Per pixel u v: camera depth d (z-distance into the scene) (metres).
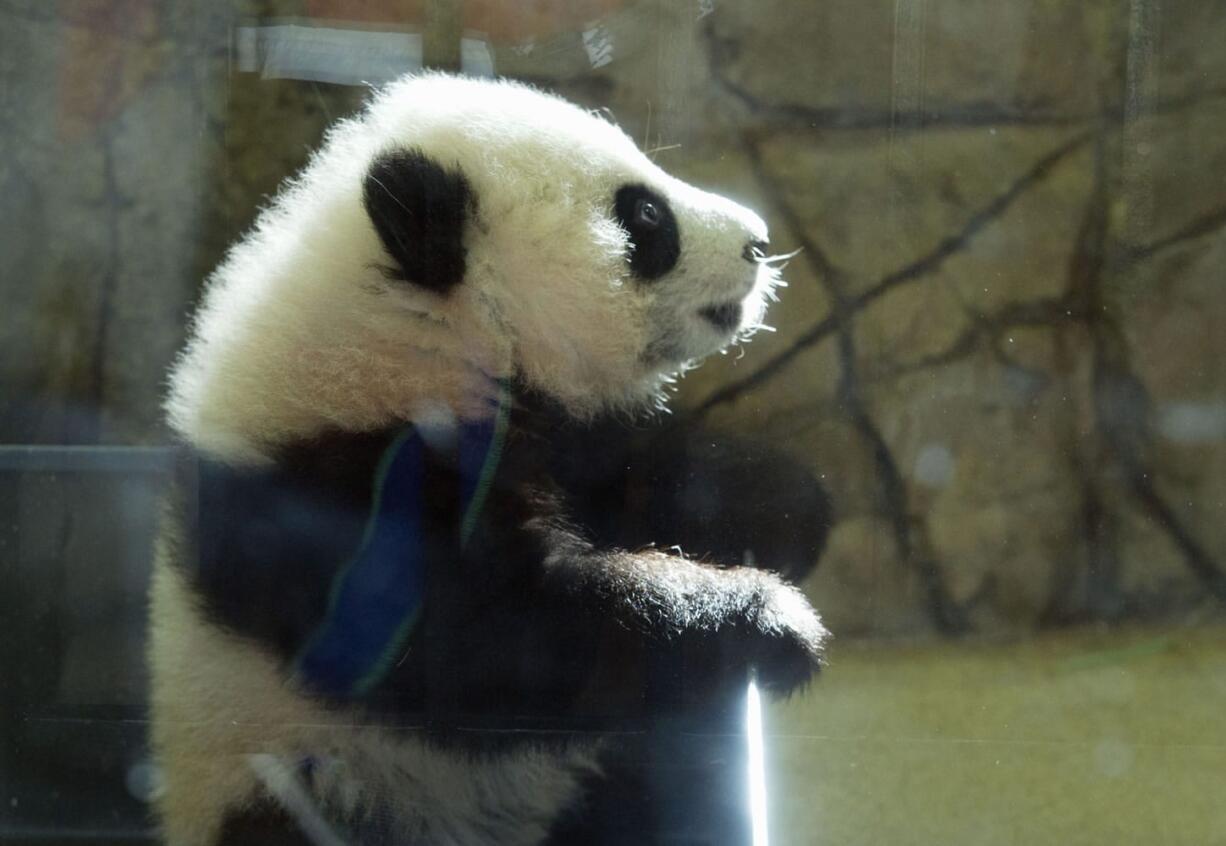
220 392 3.03
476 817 3.03
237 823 2.90
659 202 3.41
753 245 3.55
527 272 3.17
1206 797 3.03
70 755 2.99
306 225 3.20
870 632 4.96
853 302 5.01
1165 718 3.78
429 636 2.77
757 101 4.68
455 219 3.03
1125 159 5.19
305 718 2.89
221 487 2.89
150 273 4.38
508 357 3.15
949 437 5.20
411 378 2.98
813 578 4.88
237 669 2.88
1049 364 5.30
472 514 2.83
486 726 2.86
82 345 4.36
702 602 2.93
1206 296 5.31
